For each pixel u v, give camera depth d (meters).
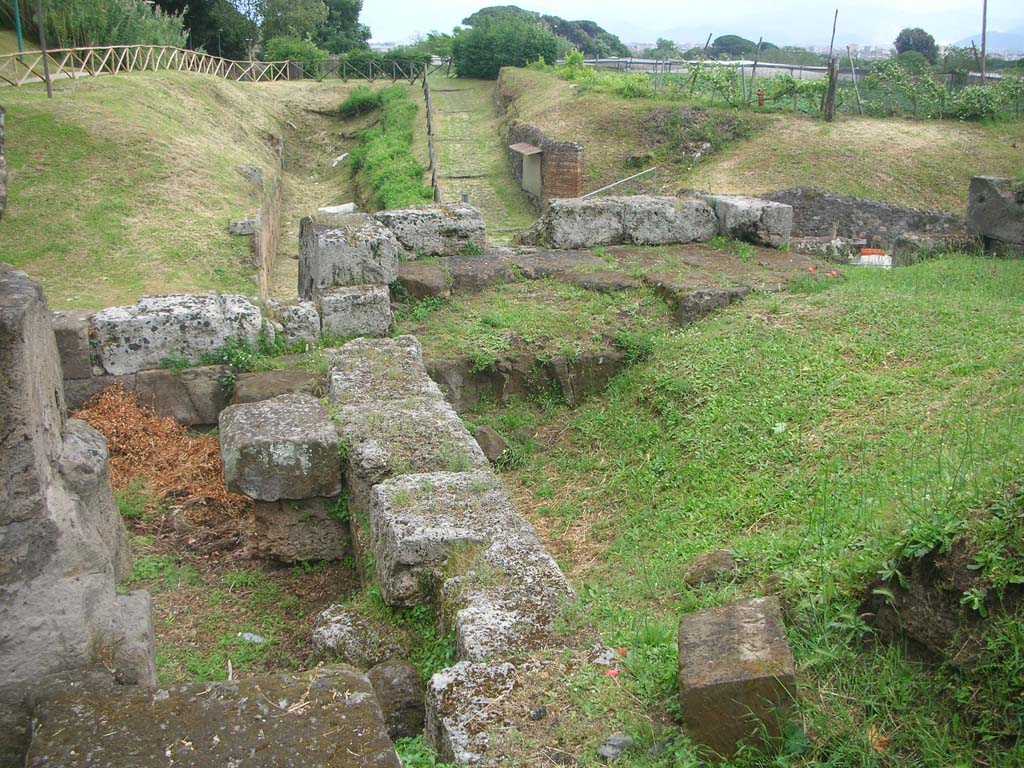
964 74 29.98
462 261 9.64
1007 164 23.69
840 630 3.56
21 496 3.22
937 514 3.51
